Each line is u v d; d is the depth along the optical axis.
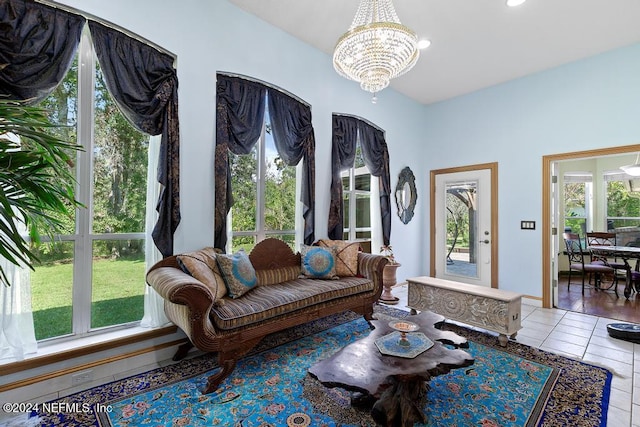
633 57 3.46
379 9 2.88
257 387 2.07
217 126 2.88
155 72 2.48
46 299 2.17
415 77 4.35
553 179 4.12
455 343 1.90
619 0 2.77
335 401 1.91
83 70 2.31
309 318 2.69
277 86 3.39
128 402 1.89
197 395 1.97
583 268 4.79
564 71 3.94
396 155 4.92
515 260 4.34
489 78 4.36
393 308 3.89
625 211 5.88
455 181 5.04
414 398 1.80
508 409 1.83
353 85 4.24
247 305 2.34
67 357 2.07
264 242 3.21
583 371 2.30
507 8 2.91
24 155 1.35
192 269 2.27
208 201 2.82
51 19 2.07
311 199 3.63
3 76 1.88
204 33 2.79
